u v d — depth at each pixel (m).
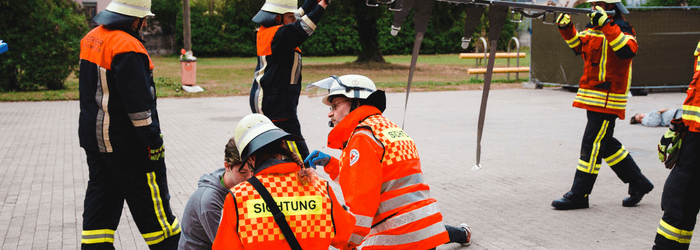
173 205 5.39
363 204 2.63
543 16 3.18
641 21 14.84
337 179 3.10
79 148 8.39
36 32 16.94
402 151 2.81
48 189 5.95
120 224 4.79
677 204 3.42
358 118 2.85
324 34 41.00
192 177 6.55
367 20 29.58
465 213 5.12
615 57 4.98
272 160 2.31
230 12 37.16
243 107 13.84
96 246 3.47
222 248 2.21
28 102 14.66
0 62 16.62
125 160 3.39
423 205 2.81
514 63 31.23
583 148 5.20
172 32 40.94
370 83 2.92
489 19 3.05
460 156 7.78
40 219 4.90
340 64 30.55
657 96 14.72
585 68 5.18
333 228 2.31
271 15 4.16
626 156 5.19
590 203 5.43
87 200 3.49
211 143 8.90
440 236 2.82
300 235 2.24
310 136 9.43
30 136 9.46
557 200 5.25
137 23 3.47
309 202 2.28
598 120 5.09
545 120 11.17
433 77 23.23
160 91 17.16
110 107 3.31
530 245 4.25
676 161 3.48
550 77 17.17
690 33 14.94
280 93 4.17
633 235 4.47
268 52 4.12
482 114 3.20
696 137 3.32
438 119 11.49
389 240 2.80
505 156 7.75
